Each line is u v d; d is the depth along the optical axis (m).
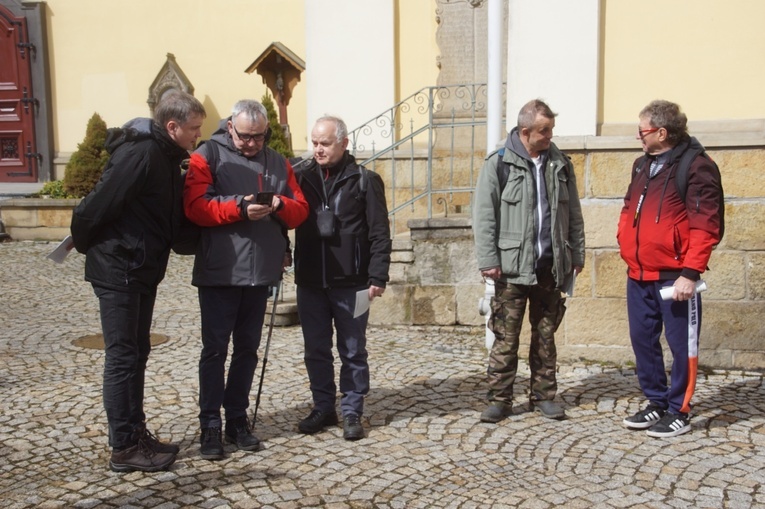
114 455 3.63
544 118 4.05
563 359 5.57
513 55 5.52
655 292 4.15
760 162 5.08
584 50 5.34
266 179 3.87
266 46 12.20
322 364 4.20
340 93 9.82
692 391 4.08
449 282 6.53
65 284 8.44
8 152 13.54
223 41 12.36
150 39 12.69
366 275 4.13
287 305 6.65
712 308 5.29
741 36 5.14
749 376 5.16
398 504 3.32
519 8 5.46
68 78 13.19
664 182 4.05
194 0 12.39
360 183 4.07
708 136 5.15
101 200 3.42
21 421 4.32
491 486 3.50
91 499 3.36
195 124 3.63
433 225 6.48
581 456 3.84
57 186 11.82
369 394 4.83
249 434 3.96
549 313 4.35
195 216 3.71
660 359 4.21
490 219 4.21
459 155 9.28
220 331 3.80
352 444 4.01
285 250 4.05
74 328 6.57
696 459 3.79
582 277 5.46
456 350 5.90
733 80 5.18
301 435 4.14
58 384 5.00
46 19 13.13
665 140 4.05
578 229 4.37
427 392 4.87
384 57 9.64
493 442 4.04
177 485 3.50
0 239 10.92
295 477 3.59
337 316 4.13
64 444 3.99
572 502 3.33
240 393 3.96
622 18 5.32
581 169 5.37
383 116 9.70
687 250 4.02
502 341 4.31
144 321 3.74
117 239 3.51
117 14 12.80
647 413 4.22
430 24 9.67
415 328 6.59
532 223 4.18
